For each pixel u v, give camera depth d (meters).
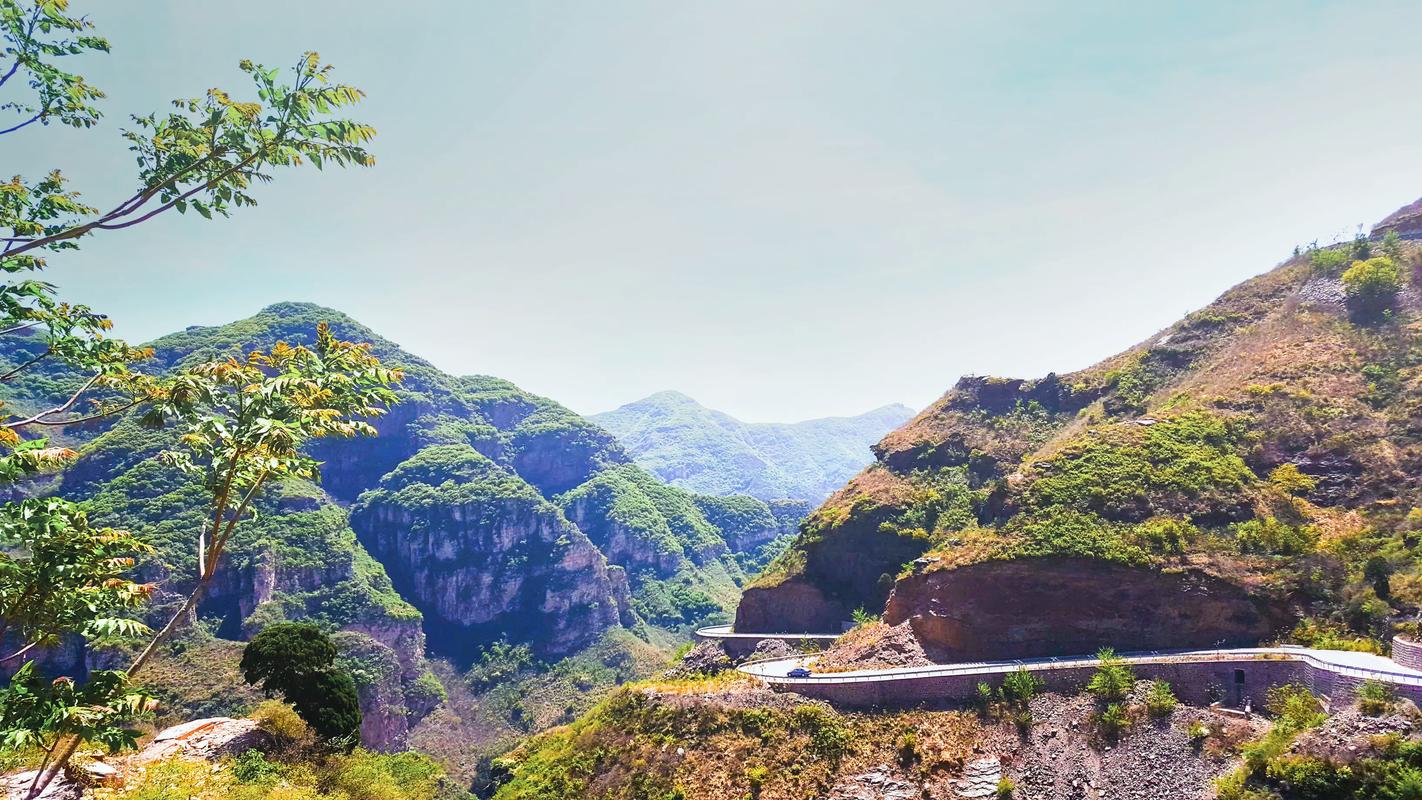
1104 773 50.50
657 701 68.31
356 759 47.88
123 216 18.84
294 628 58.97
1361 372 81.12
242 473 17.69
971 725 56.94
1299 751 42.56
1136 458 80.56
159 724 52.75
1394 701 43.19
